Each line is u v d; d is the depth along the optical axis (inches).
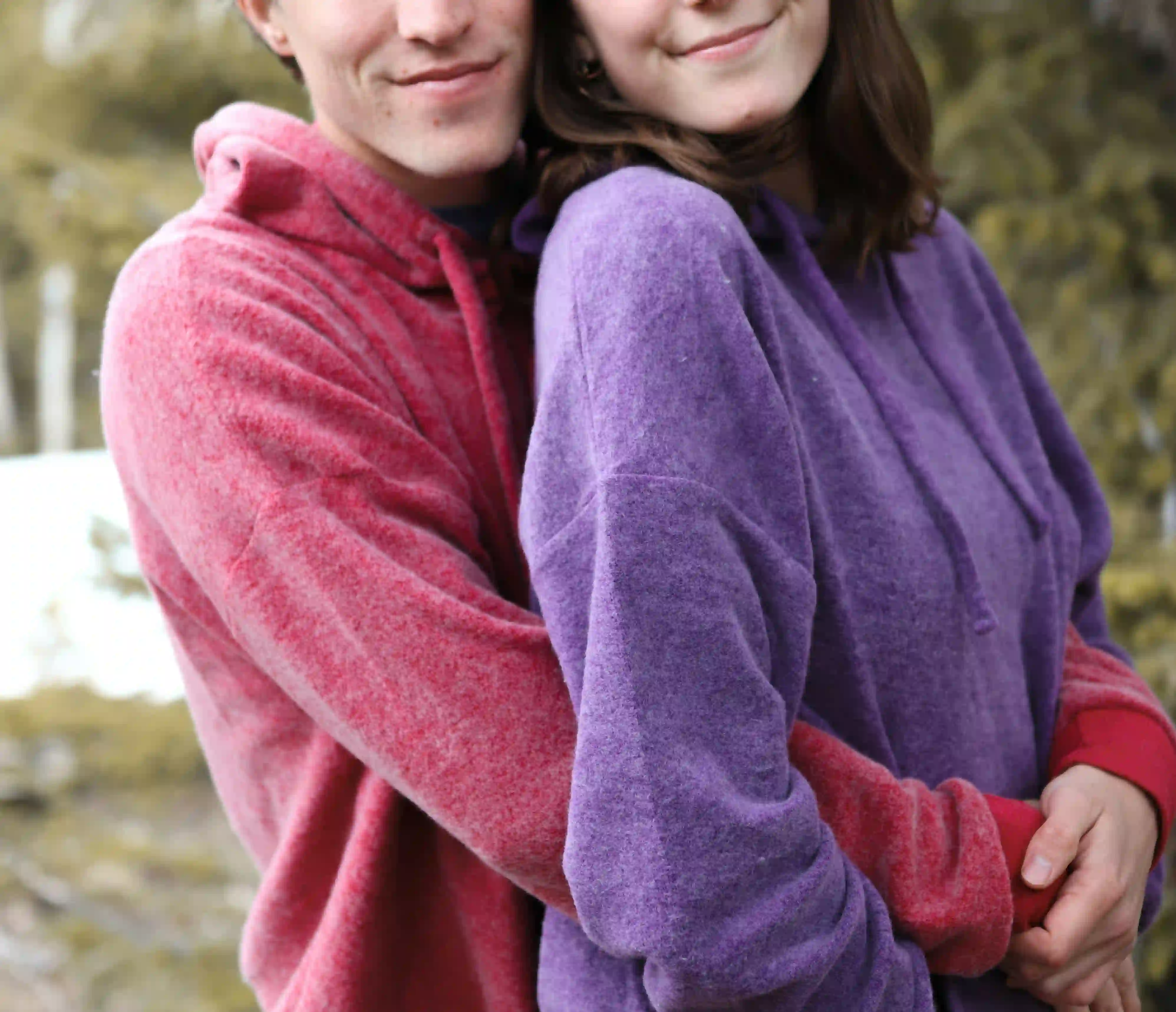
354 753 44.6
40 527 176.2
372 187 49.6
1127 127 117.3
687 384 40.4
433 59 46.9
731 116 46.5
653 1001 40.1
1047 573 51.8
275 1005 52.3
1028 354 59.2
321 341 45.9
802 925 39.1
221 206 48.8
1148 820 48.6
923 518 46.5
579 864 38.8
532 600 47.7
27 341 408.5
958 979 46.1
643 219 41.9
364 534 43.7
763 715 39.6
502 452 49.0
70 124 265.7
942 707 46.4
